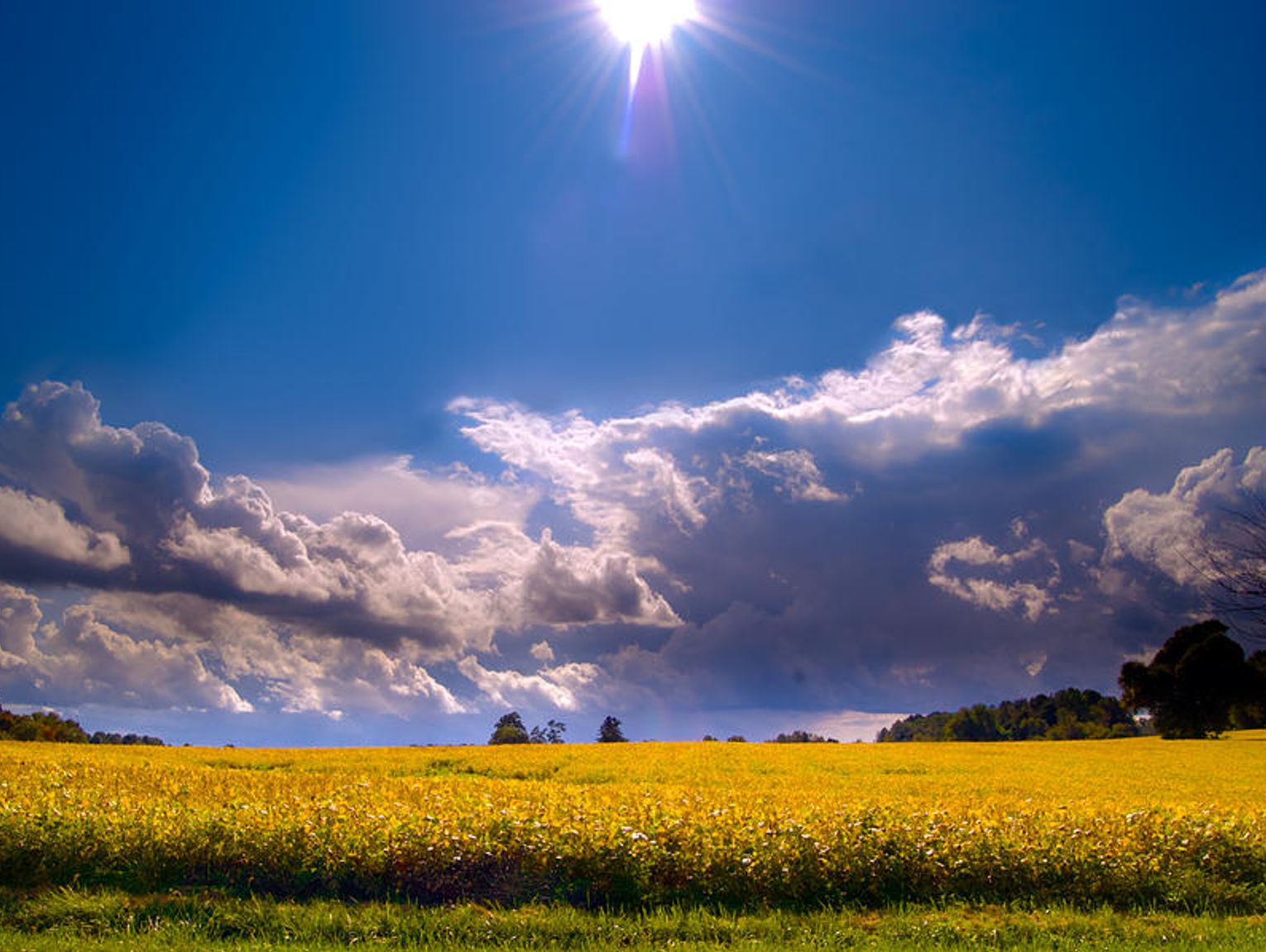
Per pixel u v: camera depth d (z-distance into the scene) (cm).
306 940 1039
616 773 3362
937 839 1372
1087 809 1734
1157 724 9006
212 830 1317
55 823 1335
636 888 1249
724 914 1177
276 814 1402
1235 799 2541
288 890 1238
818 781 3136
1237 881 1350
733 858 1284
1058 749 5941
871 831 1391
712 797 1856
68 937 1020
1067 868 1322
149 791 1739
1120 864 1327
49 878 1255
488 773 3438
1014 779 3281
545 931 1090
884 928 1127
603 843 1300
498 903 1207
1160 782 3312
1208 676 8644
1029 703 17212
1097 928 1137
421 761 3731
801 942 1051
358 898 1225
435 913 1134
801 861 1295
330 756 3919
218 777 2105
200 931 1059
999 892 1284
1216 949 1026
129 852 1274
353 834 1316
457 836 1312
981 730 16750
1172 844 1426
